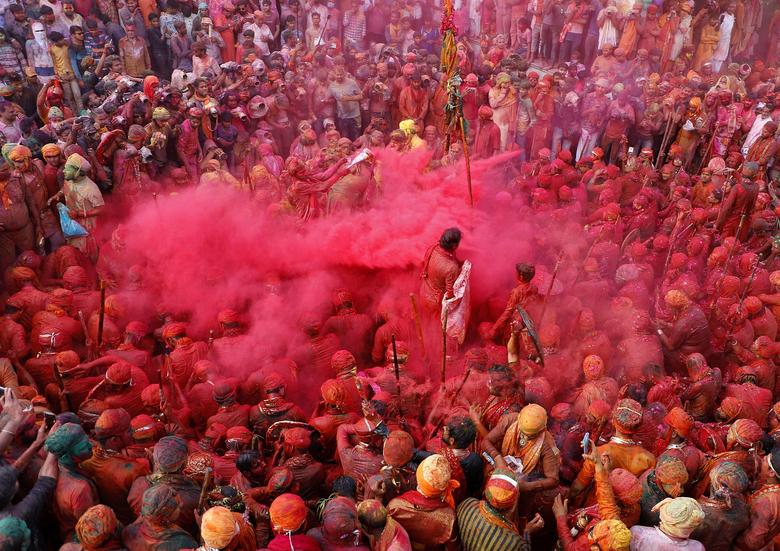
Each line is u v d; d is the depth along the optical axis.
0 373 6.98
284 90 14.37
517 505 5.31
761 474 5.52
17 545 4.10
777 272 10.12
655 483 5.20
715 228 12.14
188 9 16.45
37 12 15.34
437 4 18.73
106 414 5.44
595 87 15.30
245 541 4.66
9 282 9.22
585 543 4.76
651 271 10.57
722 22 18.69
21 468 4.93
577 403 7.08
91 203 10.55
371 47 18.08
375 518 4.48
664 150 15.45
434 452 6.10
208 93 13.36
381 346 8.92
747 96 16.95
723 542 5.01
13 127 12.59
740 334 9.15
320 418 6.77
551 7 17.69
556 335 8.01
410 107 15.27
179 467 5.14
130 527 4.61
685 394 7.67
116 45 16.16
